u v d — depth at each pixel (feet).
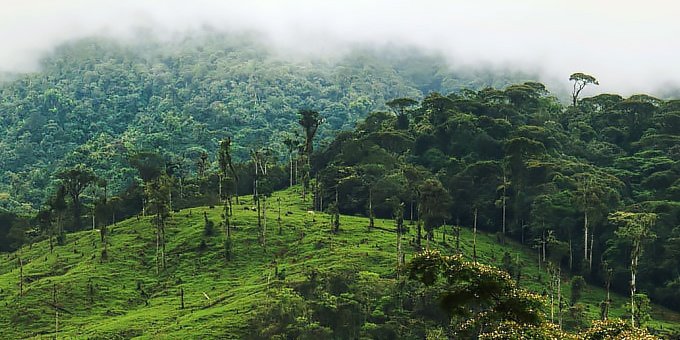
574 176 549.95
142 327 367.86
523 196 545.03
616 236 480.23
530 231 534.78
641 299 372.99
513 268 463.01
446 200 464.65
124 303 432.66
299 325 326.65
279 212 577.02
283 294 361.30
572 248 508.12
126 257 499.92
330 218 558.97
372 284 371.35
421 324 334.03
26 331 391.45
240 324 342.64
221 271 464.65
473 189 574.15
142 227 559.79
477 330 184.55
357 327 335.06
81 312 418.72
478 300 154.92
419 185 496.23
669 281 454.81
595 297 460.14
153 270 483.10
